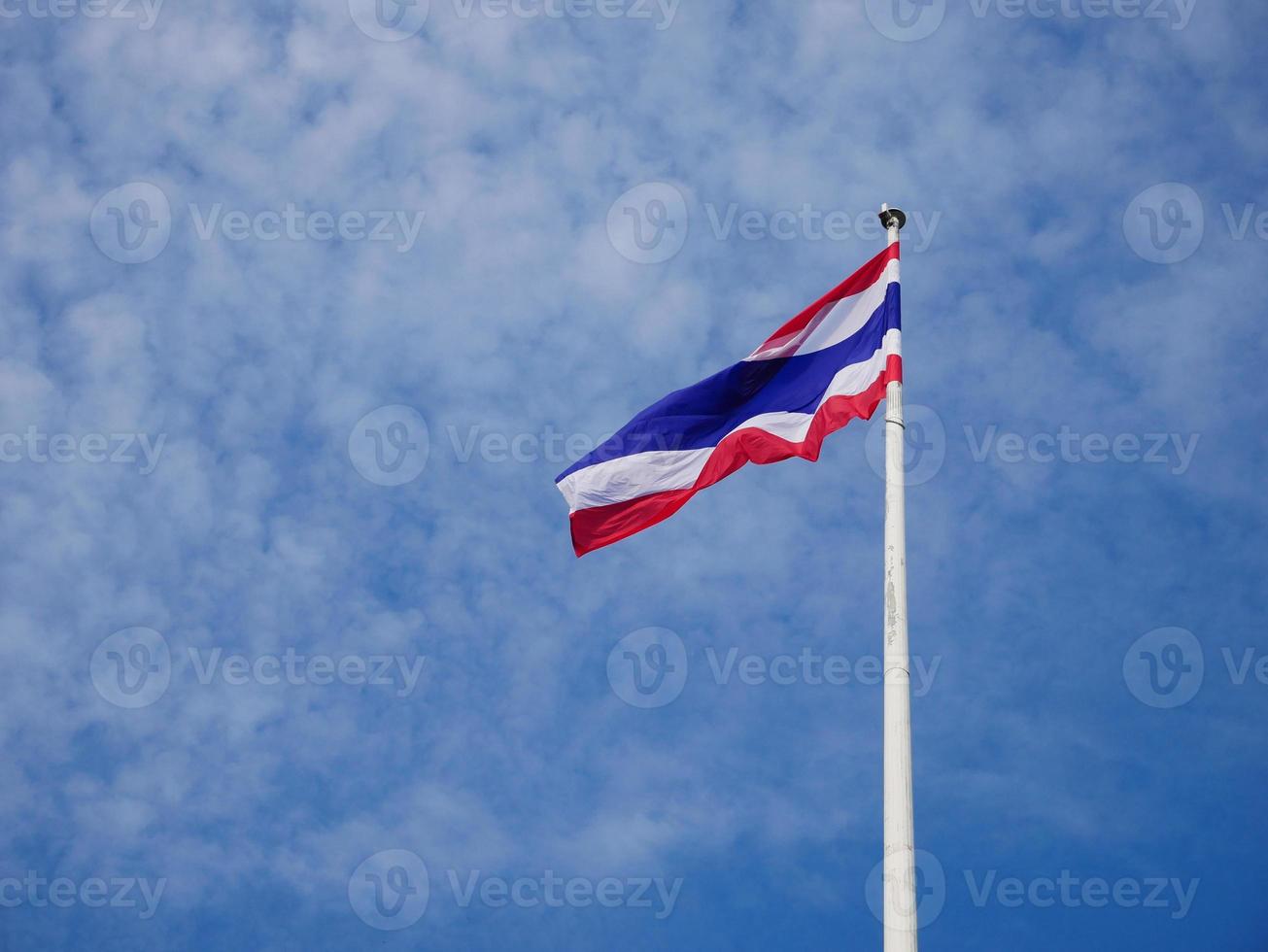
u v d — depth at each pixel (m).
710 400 23.72
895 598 18.50
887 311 21.98
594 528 23.38
